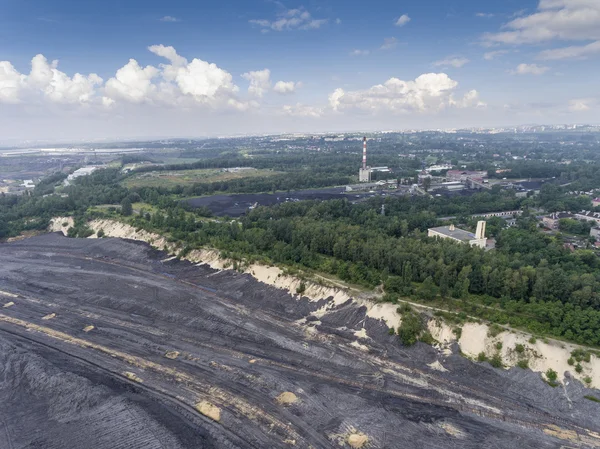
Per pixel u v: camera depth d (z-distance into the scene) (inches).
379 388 2576.3
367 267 4099.4
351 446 2105.1
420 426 2251.5
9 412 2393.0
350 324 3307.1
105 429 2222.0
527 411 2364.7
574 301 3110.2
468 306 3248.0
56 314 3651.6
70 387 2564.0
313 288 3838.6
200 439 2144.4
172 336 3240.7
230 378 2682.1
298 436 2170.3
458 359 2800.2
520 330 2915.8
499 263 3777.1
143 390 2561.5
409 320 3090.6
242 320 3472.0
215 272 4490.7
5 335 3267.7
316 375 2719.0
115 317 3580.2
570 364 2588.6
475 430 2225.6
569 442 2144.4
